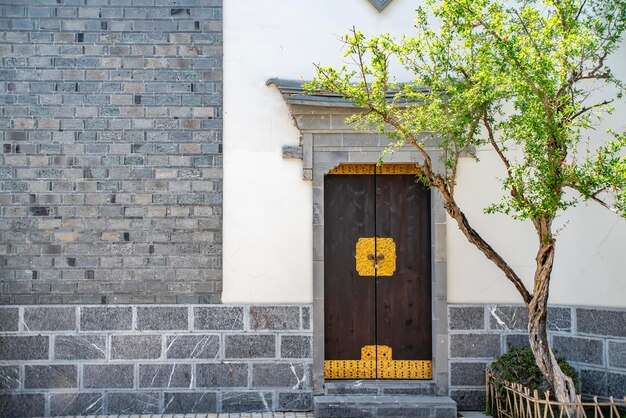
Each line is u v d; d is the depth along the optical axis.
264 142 8.20
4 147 8.09
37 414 7.92
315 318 8.09
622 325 7.52
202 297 8.09
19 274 8.02
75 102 8.13
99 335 8.01
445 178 6.92
